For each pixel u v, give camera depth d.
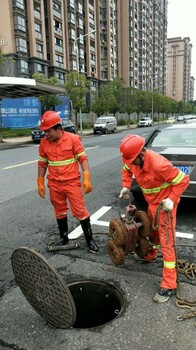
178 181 2.68
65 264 3.42
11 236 4.26
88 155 12.88
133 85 79.00
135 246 3.11
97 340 2.29
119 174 8.75
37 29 39.56
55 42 44.09
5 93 16.22
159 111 73.12
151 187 2.83
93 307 2.97
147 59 93.56
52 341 2.29
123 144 2.73
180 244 3.95
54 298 2.22
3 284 3.06
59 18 44.59
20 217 5.08
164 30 116.25
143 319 2.50
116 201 5.95
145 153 2.73
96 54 58.12
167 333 2.34
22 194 6.58
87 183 3.63
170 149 5.22
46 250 3.79
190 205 5.62
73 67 48.75
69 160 3.53
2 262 3.50
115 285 2.99
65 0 46.75
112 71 65.94
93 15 56.06
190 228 4.50
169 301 2.73
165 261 2.78
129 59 74.94
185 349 2.19
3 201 6.05
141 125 48.00
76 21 50.31
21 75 37.22
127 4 70.00
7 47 35.72
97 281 3.08
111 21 63.72
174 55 159.00
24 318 2.55
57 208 3.79
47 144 3.54
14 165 10.46
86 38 53.97
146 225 2.96
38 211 5.39
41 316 2.44
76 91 28.61
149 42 94.81
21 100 29.39
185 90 168.50
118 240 2.93
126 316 2.54
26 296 2.49
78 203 3.64
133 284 3.01
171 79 161.50
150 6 93.56
